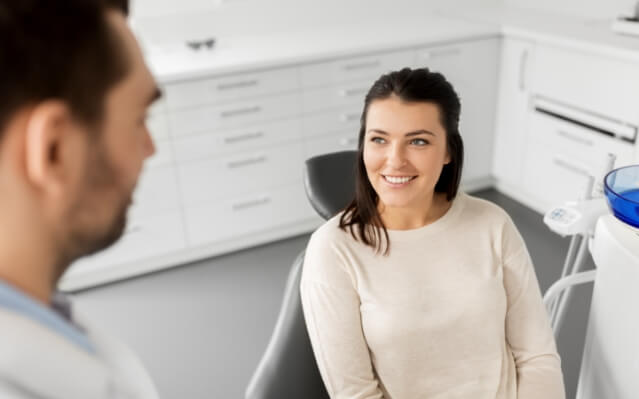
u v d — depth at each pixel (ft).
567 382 6.29
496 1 12.05
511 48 9.78
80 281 8.66
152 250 8.83
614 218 3.40
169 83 8.00
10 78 1.00
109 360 1.44
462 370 3.53
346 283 3.46
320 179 4.27
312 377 3.74
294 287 3.92
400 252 3.48
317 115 9.18
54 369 1.05
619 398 3.30
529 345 3.64
